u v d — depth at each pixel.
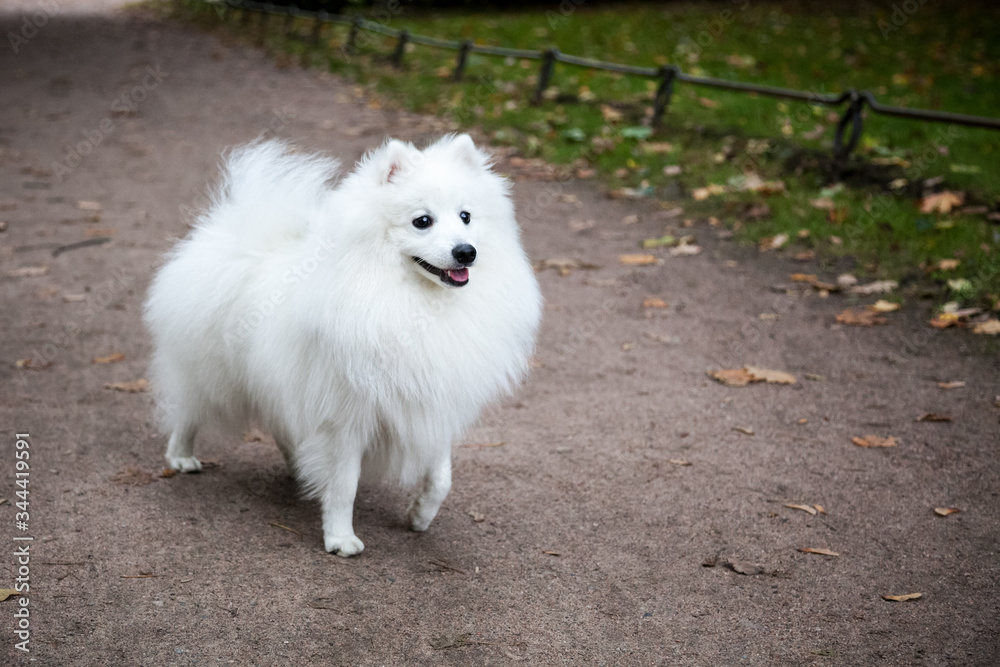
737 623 3.33
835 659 3.12
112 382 5.50
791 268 7.48
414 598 3.43
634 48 15.61
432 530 4.00
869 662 3.10
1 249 7.91
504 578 3.62
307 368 3.59
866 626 3.31
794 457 4.67
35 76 15.88
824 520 4.07
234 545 3.77
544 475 4.53
